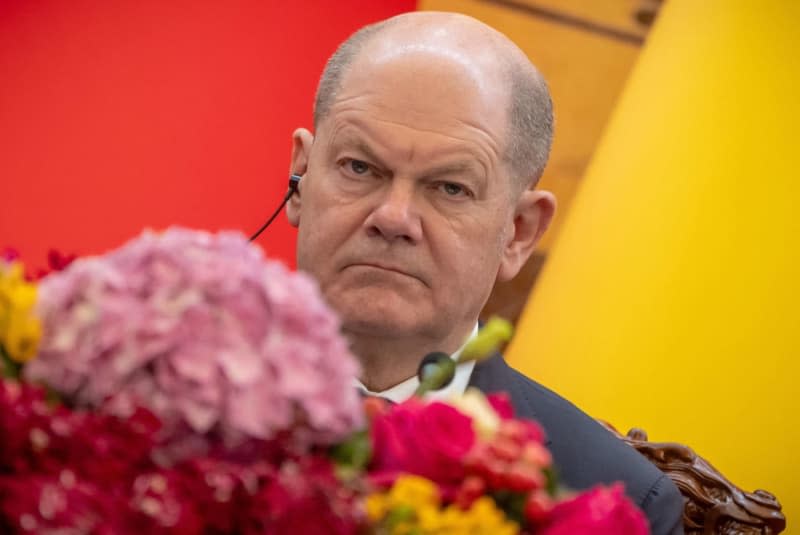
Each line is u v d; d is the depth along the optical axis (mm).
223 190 11148
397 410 3420
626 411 10414
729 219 10328
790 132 10266
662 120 10547
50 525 2824
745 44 10383
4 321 3123
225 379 3031
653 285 10422
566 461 5926
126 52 11078
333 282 5395
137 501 2887
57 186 11023
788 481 9906
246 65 11148
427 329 5422
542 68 10758
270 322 3113
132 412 2998
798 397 9969
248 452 3096
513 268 5922
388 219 5246
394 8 11148
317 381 3102
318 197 5445
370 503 3096
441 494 3201
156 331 3037
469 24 5699
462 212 5406
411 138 5297
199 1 11109
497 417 3502
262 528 2965
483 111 5418
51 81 11031
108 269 3170
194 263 3146
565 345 10594
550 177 10719
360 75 5461
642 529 3197
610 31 10664
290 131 11180
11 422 2900
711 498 6672
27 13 11000
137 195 11086
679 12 10609
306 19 11172
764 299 10188
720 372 10227
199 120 11117
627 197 10586
